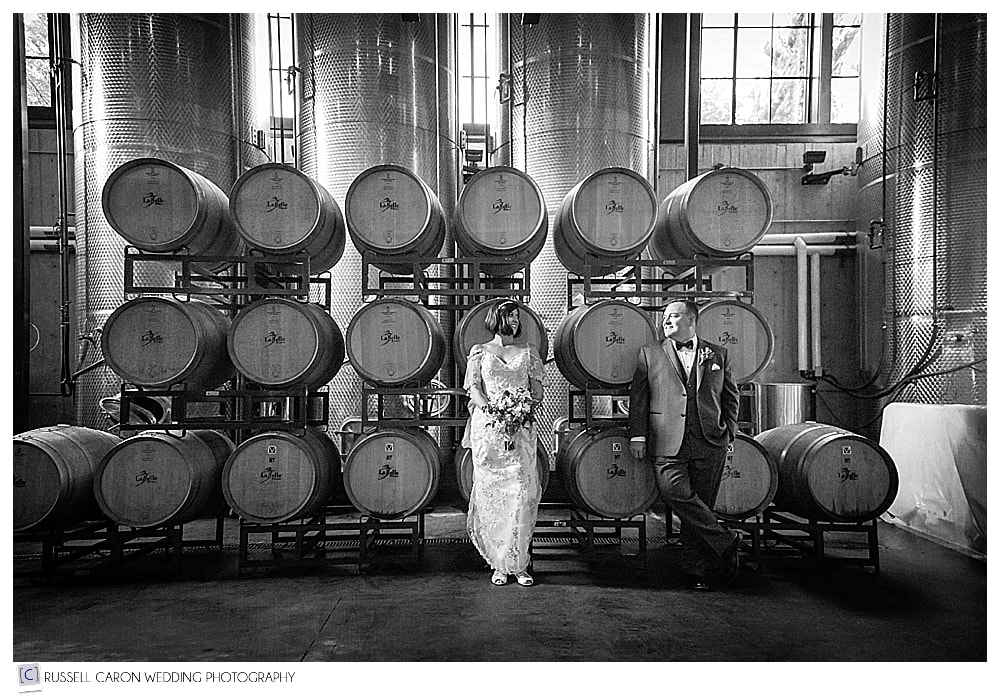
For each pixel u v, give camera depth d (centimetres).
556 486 631
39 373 769
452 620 386
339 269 640
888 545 535
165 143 599
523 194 491
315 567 481
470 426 456
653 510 647
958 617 393
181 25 604
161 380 457
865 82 760
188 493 461
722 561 441
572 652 347
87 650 353
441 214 520
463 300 670
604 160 641
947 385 633
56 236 754
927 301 647
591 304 491
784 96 840
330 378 517
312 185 473
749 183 486
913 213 660
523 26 659
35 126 766
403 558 496
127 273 467
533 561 490
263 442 465
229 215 512
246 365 467
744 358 495
